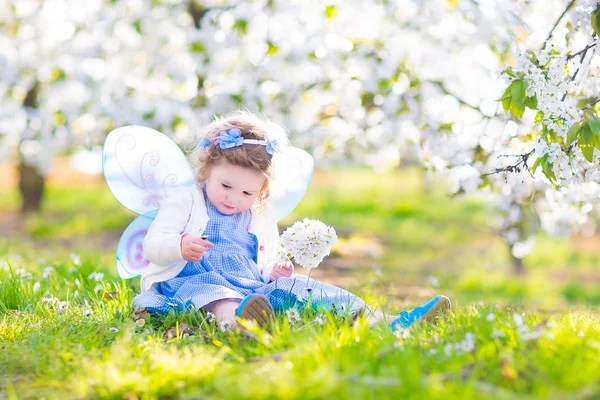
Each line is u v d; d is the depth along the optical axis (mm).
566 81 3557
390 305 4430
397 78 5762
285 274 3611
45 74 8016
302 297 3439
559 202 4777
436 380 2168
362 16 6102
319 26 6059
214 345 2982
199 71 6207
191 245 3316
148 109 5980
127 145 3646
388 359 2459
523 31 4844
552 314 4156
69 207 13945
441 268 9203
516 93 3311
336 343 2627
